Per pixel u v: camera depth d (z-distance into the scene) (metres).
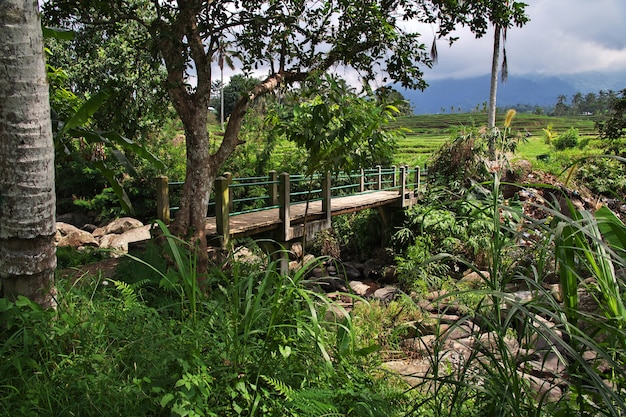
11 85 2.16
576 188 11.77
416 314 5.09
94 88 10.12
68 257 7.25
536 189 10.96
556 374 1.63
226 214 5.87
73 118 2.63
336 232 11.73
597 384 1.27
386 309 5.24
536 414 1.54
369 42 6.14
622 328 1.46
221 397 1.82
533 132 45.16
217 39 5.70
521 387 1.64
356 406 1.94
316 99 5.63
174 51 5.37
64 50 10.65
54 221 2.36
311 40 6.28
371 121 4.79
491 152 11.58
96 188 13.24
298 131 5.18
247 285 2.15
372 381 2.38
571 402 1.63
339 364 2.20
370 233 11.41
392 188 10.88
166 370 1.82
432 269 7.65
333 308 2.10
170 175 12.33
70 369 1.77
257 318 1.99
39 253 2.29
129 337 2.05
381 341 4.08
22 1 2.15
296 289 1.94
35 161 2.24
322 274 9.20
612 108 13.47
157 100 6.74
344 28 6.21
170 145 12.93
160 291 3.52
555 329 1.58
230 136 5.73
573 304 1.56
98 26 6.37
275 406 1.80
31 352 1.99
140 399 1.68
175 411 1.51
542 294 1.55
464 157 11.30
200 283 2.81
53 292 2.36
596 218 1.62
